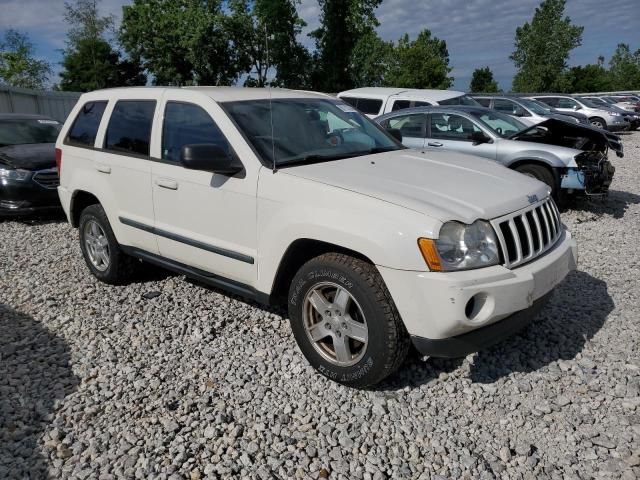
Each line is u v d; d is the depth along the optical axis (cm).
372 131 475
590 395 337
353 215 317
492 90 8356
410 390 346
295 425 314
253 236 373
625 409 322
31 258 641
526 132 868
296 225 339
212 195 394
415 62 5444
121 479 273
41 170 801
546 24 5338
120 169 473
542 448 293
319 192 337
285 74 3603
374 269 318
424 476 273
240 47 3812
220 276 412
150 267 543
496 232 313
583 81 7250
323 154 402
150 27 4081
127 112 485
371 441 300
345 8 3697
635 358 378
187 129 423
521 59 5594
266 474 275
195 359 389
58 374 373
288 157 384
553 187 802
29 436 309
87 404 336
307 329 355
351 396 340
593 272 553
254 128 395
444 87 5475
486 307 300
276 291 376
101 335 429
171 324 444
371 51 3741
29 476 278
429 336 301
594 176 795
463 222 304
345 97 1320
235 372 371
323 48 3828
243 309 469
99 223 512
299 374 366
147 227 454
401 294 302
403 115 968
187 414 325
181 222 425
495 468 278
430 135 924
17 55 4009
